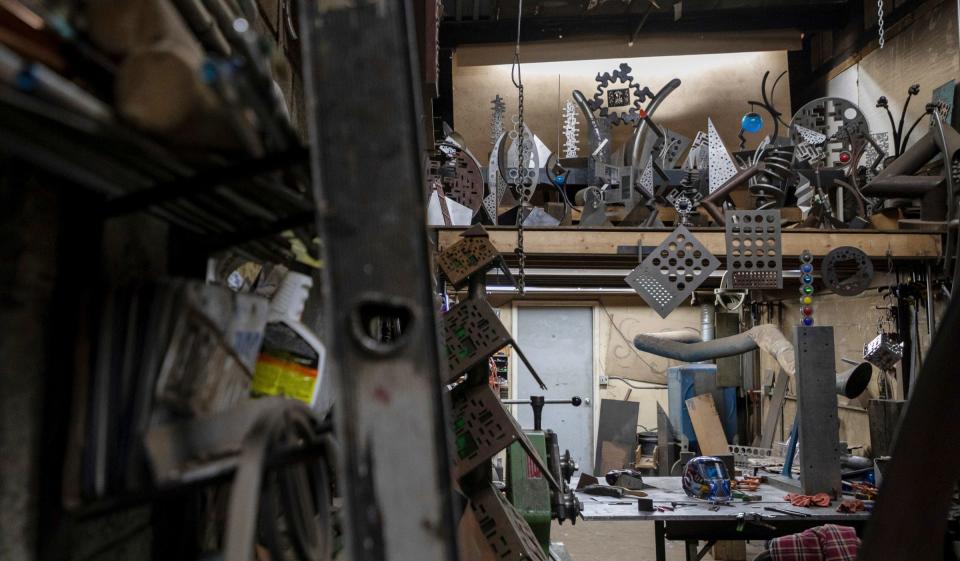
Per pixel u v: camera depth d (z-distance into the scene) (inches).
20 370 22.6
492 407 72.4
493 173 275.7
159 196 24.4
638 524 281.0
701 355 223.6
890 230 199.0
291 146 22.9
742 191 332.8
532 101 441.4
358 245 21.3
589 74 442.3
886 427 211.5
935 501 42.1
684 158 364.2
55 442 23.4
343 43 21.9
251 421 25.1
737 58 438.3
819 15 395.2
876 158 298.7
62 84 16.6
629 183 263.6
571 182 337.4
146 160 21.8
